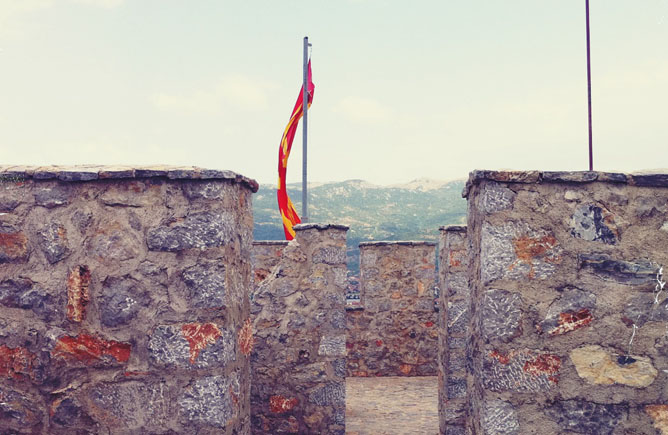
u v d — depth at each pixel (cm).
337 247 571
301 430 552
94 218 290
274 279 565
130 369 286
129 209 290
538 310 274
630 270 271
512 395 273
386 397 759
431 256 906
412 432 602
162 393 285
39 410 287
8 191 292
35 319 289
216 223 288
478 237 288
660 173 271
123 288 288
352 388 815
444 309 576
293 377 555
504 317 274
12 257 291
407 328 904
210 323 287
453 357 556
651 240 272
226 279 290
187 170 288
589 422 270
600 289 272
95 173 288
